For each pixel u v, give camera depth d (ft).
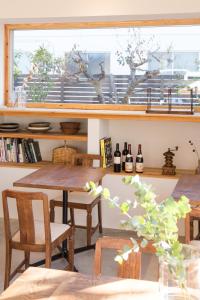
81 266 11.41
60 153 15.10
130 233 14.01
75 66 15.75
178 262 4.26
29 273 5.86
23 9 14.38
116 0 13.65
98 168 12.67
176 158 14.80
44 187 10.42
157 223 4.29
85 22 15.15
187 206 4.31
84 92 15.79
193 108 14.61
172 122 14.67
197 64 14.65
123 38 15.20
